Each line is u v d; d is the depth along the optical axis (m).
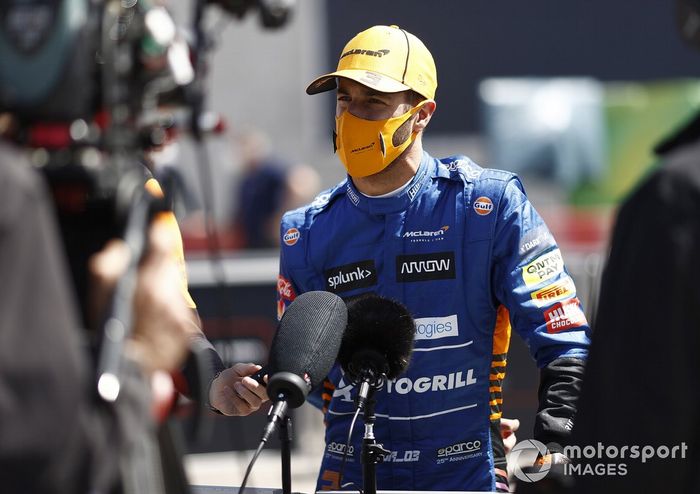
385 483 9.12
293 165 35.47
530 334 8.97
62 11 5.34
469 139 44.47
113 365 5.22
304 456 21.11
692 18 6.04
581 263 19.25
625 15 46.50
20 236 4.96
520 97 33.41
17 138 5.57
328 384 9.70
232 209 34.81
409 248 9.23
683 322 5.47
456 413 9.14
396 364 7.83
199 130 6.59
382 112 9.05
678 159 5.65
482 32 45.53
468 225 9.16
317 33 42.12
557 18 46.12
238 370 9.12
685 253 5.46
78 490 5.02
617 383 5.59
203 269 21.17
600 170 32.41
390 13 44.25
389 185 9.22
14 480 4.88
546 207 32.12
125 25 5.73
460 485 9.08
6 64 5.36
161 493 5.98
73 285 5.71
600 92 34.56
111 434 5.24
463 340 9.15
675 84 46.25
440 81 45.47
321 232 9.54
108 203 5.57
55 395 4.92
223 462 20.30
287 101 41.06
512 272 9.03
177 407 6.40
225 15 7.10
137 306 5.64
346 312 7.69
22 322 4.91
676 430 5.45
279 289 9.83
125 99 5.73
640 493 5.57
